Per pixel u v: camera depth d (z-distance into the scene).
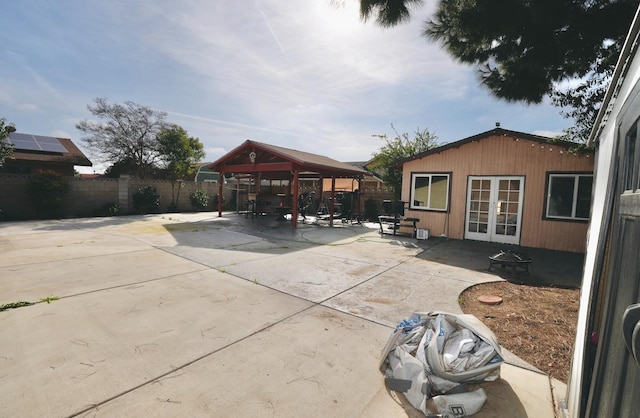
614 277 1.15
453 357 2.21
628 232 1.02
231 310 3.68
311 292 4.41
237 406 2.09
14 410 1.99
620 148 1.33
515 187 8.62
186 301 3.91
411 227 10.02
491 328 3.39
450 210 9.66
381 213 14.53
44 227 9.52
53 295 3.96
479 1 5.21
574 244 7.88
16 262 5.48
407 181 10.47
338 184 16.30
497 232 8.93
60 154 16.31
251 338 3.02
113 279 4.68
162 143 17.38
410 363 2.26
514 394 2.29
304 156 12.45
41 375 2.34
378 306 3.94
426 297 4.32
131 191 14.15
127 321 3.30
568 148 7.56
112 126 18.08
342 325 3.36
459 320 2.48
